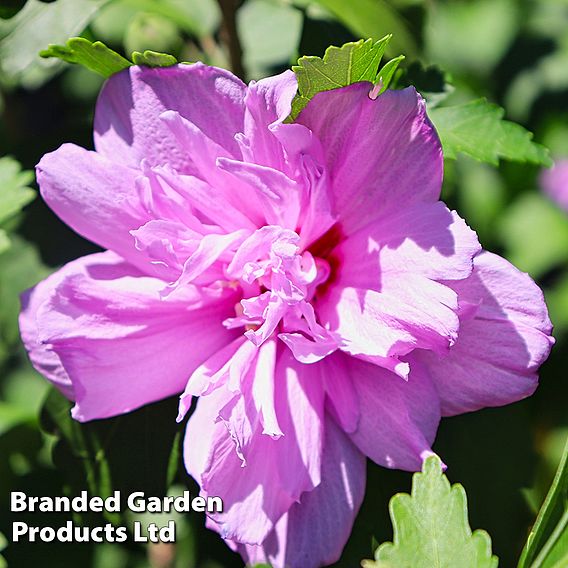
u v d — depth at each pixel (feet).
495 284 0.99
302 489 0.99
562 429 1.35
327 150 1.01
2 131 1.34
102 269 1.03
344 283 1.02
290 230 1.00
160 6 1.22
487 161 1.08
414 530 0.96
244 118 1.00
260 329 1.00
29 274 1.16
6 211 1.13
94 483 1.07
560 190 1.53
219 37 1.24
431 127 0.99
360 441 1.01
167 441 1.07
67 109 1.39
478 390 1.00
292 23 1.25
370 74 1.00
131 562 1.24
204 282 1.02
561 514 0.98
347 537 1.01
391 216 1.00
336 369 1.01
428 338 0.97
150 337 1.02
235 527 1.00
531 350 0.99
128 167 1.01
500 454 1.08
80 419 1.01
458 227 0.97
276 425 0.98
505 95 1.61
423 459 0.99
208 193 1.00
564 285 1.53
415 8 1.18
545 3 1.63
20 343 1.17
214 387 0.99
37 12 1.08
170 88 1.01
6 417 1.24
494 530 1.07
